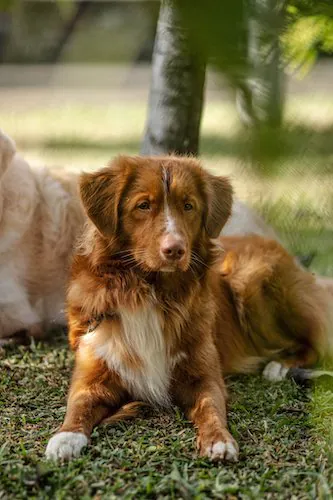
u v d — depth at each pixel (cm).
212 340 518
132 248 483
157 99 704
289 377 561
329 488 354
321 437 426
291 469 385
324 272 718
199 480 367
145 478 366
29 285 718
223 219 510
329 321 621
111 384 482
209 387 476
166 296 490
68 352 629
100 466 388
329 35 161
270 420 462
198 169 499
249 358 600
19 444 422
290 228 130
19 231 699
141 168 486
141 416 473
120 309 487
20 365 590
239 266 614
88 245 513
